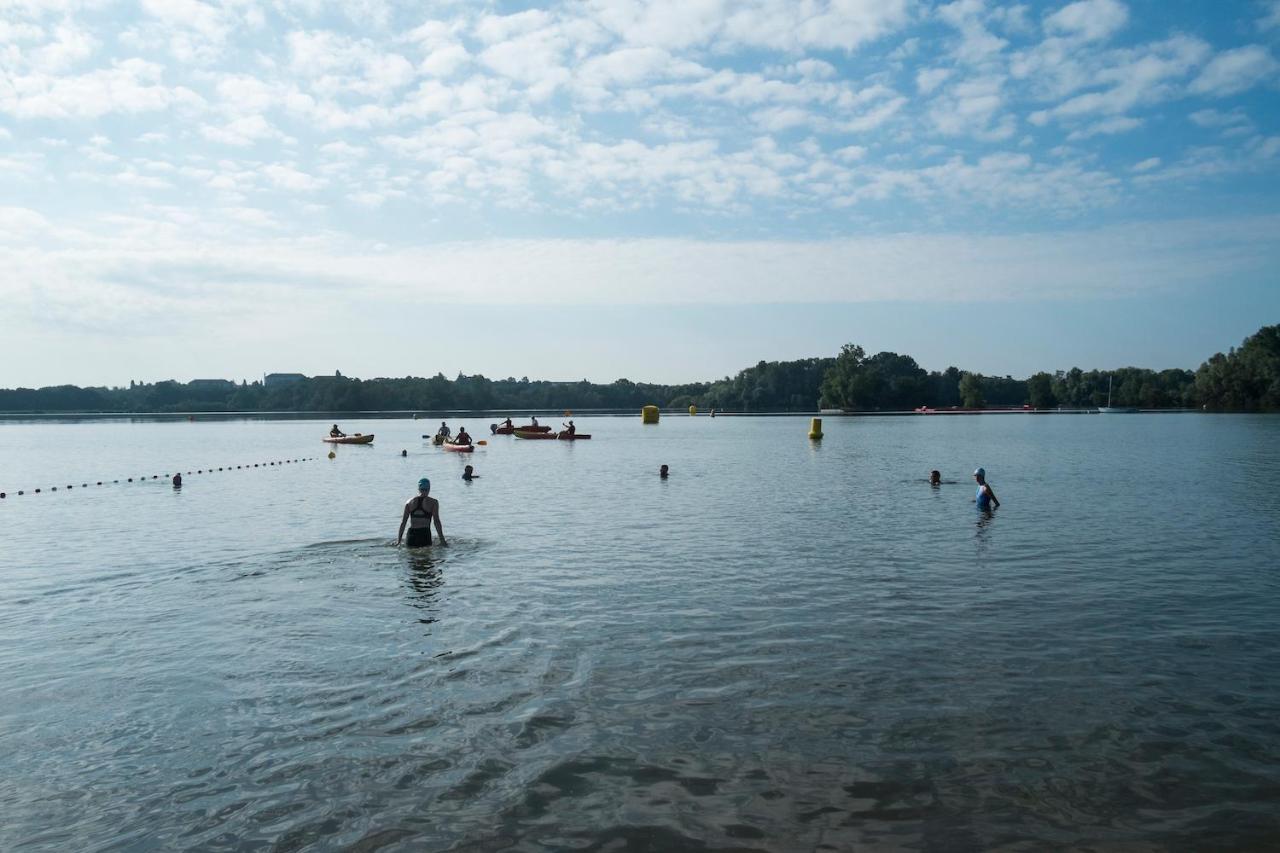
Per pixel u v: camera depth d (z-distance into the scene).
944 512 24.61
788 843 6.64
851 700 9.37
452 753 8.16
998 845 6.62
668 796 7.34
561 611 13.12
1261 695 9.48
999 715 8.95
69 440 88.19
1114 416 160.00
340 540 20.34
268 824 6.94
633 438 82.94
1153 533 20.44
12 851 6.57
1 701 9.62
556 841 6.68
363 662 10.74
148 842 6.70
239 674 10.37
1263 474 36.91
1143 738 8.41
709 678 10.06
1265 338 163.38
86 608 13.80
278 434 101.50
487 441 77.81
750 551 18.27
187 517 25.62
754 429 108.38
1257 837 6.72
